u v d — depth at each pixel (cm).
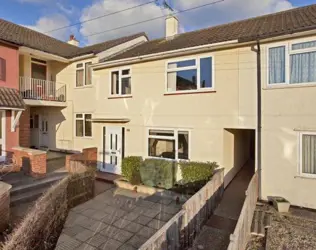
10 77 1105
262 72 846
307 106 764
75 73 1520
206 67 970
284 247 509
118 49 1490
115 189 1011
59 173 1012
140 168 1025
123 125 1230
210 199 703
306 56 770
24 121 1463
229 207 763
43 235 534
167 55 1045
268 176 834
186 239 510
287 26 860
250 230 589
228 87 916
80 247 552
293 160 790
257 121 855
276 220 659
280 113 812
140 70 1166
